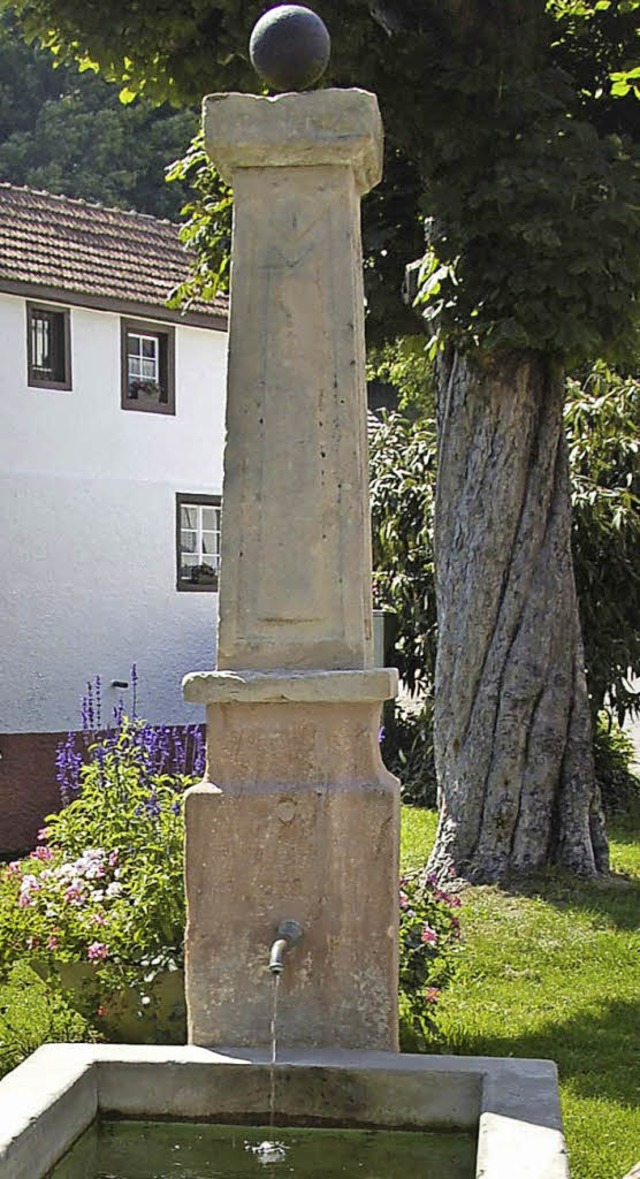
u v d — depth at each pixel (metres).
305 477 3.44
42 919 4.89
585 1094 5.04
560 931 7.31
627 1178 3.38
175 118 25.45
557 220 6.88
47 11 7.49
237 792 3.38
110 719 14.84
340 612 3.42
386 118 7.47
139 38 7.29
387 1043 3.33
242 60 7.28
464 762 8.30
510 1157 2.58
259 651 3.44
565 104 7.55
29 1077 3.05
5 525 14.08
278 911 3.37
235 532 3.46
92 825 5.57
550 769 8.27
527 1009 6.09
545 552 8.34
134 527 15.20
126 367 15.18
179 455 15.66
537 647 8.28
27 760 13.80
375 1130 3.11
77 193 24.59
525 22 7.35
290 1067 3.15
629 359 7.85
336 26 7.03
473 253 7.25
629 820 11.31
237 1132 3.15
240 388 3.47
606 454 12.04
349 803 3.35
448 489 8.45
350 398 3.44
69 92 26.22
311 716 3.39
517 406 8.21
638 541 11.61
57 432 14.53
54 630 14.46
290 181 3.47
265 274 3.47
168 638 15.50
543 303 7.07
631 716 13.52
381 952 3.34
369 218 8.59
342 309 3.45
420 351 9.33
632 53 8.06
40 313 14.53
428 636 12.66
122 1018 4.86
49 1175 2.88
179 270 16.08
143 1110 3.17
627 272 6.94
